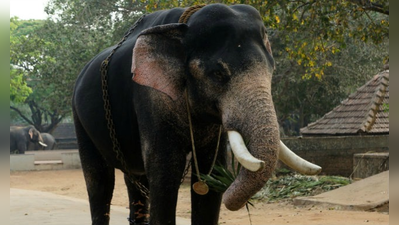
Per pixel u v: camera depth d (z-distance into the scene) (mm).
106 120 6160
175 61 5219
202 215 5711
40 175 26062
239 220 10250
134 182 6434
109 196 6914
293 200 12445
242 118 4766
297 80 24812
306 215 10438
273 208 11992
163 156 5336
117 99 5938
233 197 4660
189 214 11781
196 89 5129
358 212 10531
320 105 28438
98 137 6371
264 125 4648
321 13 14062
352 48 24516
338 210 10977
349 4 13984
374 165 15047
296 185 13852
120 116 5922
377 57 24844
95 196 6816
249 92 4797
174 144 5363
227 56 4949
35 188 20609
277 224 9508
